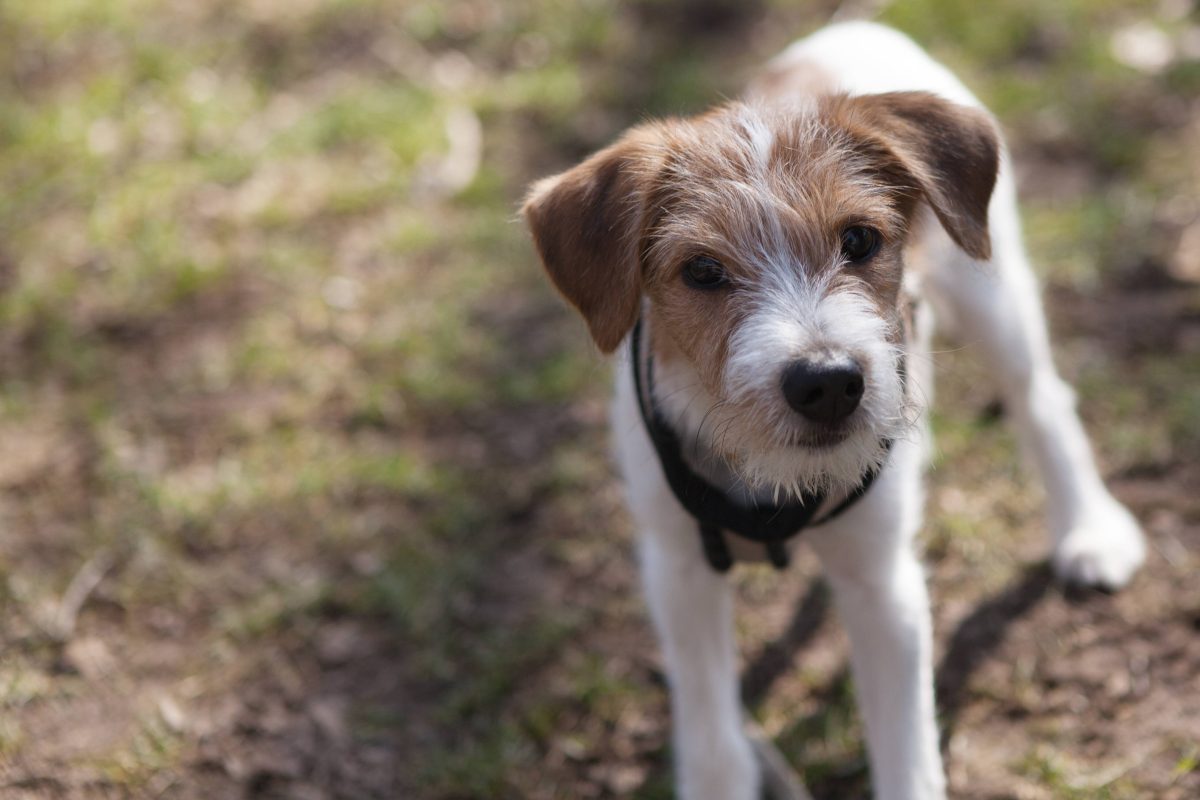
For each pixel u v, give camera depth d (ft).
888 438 3.13
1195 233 4.26
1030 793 3.38
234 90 5.38
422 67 5.50
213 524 3.89
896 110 3.28
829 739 3.49
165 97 5.30
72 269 4.45
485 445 4.02
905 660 3.26
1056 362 4.02
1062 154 4.53
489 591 3.76
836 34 3.83
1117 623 3.59
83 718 3.59
